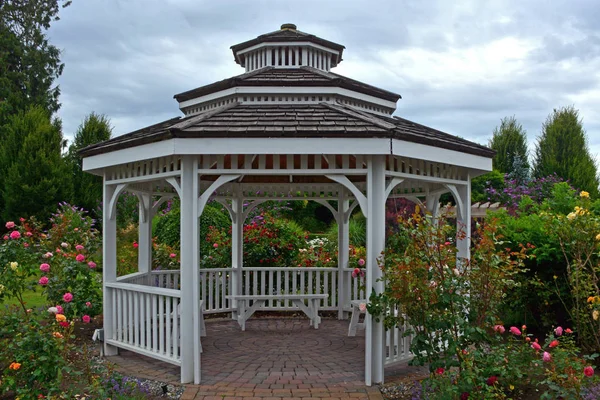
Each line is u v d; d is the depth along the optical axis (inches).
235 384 205.6
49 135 757.9
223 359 247.3
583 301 244.8
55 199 722.2
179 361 209.0
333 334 306.3
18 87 1042.1
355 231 526.3
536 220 292.0
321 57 307.1
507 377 173.8
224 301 353.1
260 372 224.5
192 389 198.5
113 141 250.4
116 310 250.5
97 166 247.4
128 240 594.2
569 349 197.0
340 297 356.5
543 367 187.6
